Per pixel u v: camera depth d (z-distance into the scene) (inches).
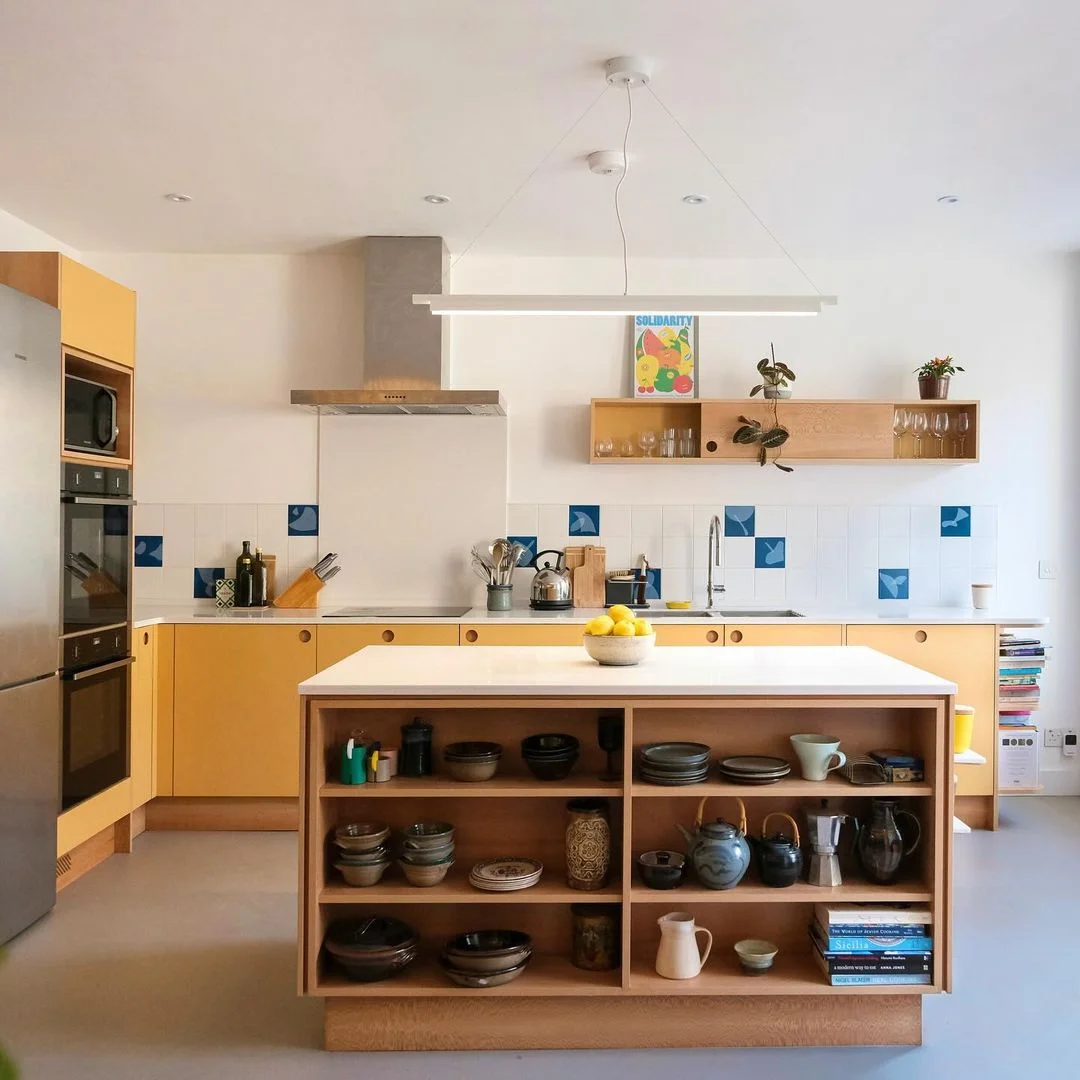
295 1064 103.4
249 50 121.3
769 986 106.3
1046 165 159.2
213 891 153.6
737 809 117.2
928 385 204.8
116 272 211.2
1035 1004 116.6
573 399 212.8
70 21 114.3
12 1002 116.3
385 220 188.2
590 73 127.0
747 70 125.9
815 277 213.6
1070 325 212.8
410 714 118.0
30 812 136.8
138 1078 100.0
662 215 184.4
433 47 120.2
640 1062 104.9
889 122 142.1
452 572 211.3
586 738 118.1
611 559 213.2
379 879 111.0
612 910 110.9
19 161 158.6
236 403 211.9
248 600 206.5
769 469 213.0
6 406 128.6
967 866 165.9
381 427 211.5
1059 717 214.5
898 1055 106.0
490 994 105.1
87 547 154.7
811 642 189.0
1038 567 213.9
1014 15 112.7
